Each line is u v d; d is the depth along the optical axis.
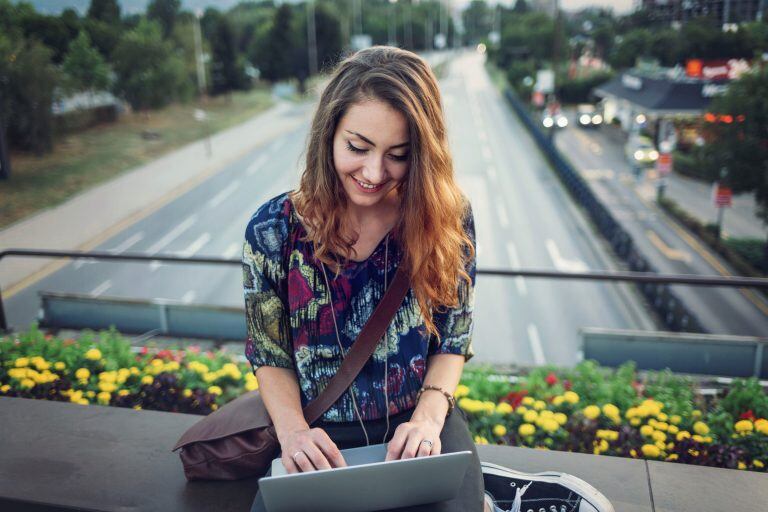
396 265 1.28
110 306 6.23
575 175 28.66
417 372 1.33
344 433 1.32
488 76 87.50
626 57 37.00
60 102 31.81
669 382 3.68
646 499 1.69
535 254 22.23
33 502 1.57
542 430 2.87
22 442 1.83
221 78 59.25
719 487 1.74
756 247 21.84
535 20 76.56
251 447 1.48
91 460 1.74
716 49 18.30
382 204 1.27
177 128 43.41
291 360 1.37
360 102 1.13
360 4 87.44
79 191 27.14
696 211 26.12
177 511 1.51
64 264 20.05
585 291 18.70
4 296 17.23
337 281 1.28
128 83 41.03
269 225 1.28
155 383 3.17
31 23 31.45
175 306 6.05
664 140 32.75
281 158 35.47
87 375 3.17
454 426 1.38
